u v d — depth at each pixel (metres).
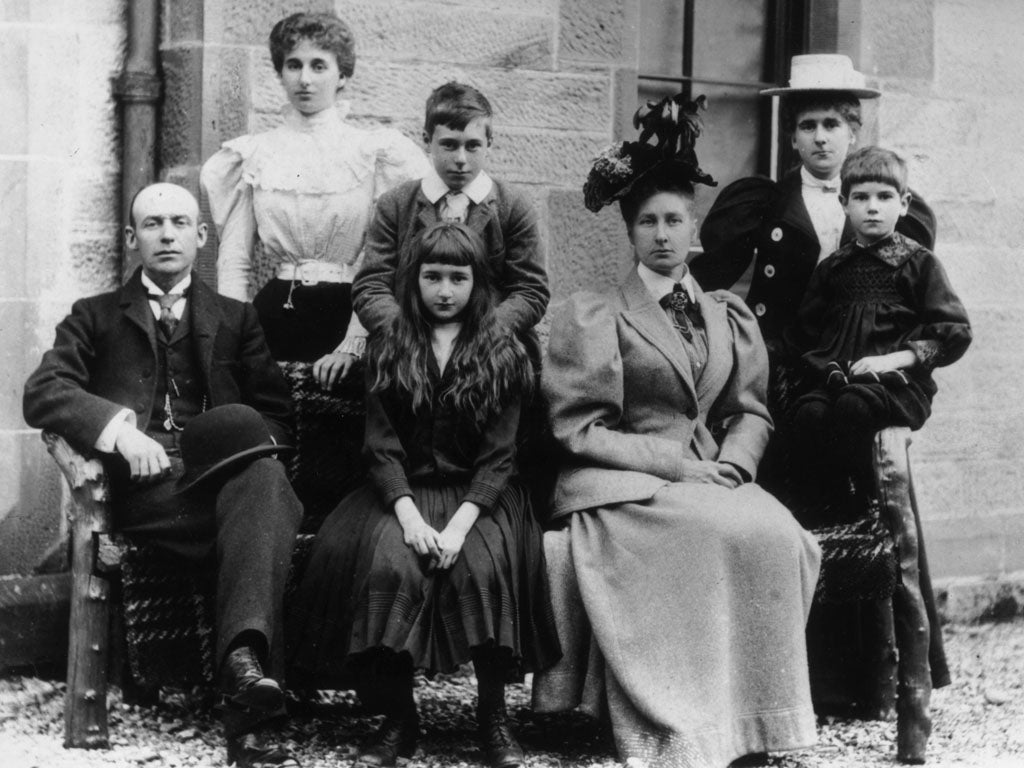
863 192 5.16
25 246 5.56
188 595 4.55
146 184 5.68
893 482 4.88
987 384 7.08
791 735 4.58
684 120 4.95
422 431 4.66
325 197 5.23
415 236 4.74
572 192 6.19
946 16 7.02
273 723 4.32
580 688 4.70
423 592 4.43
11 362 5.54
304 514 5.02
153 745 4.59
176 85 5.65
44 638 5.36
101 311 4.83
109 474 4.65
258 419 4.59
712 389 4.99
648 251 4.95
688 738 4.47
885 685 5.27
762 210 5.66
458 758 4.59
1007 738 5.02
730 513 4.67
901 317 5.14
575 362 4.90
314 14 5.27
